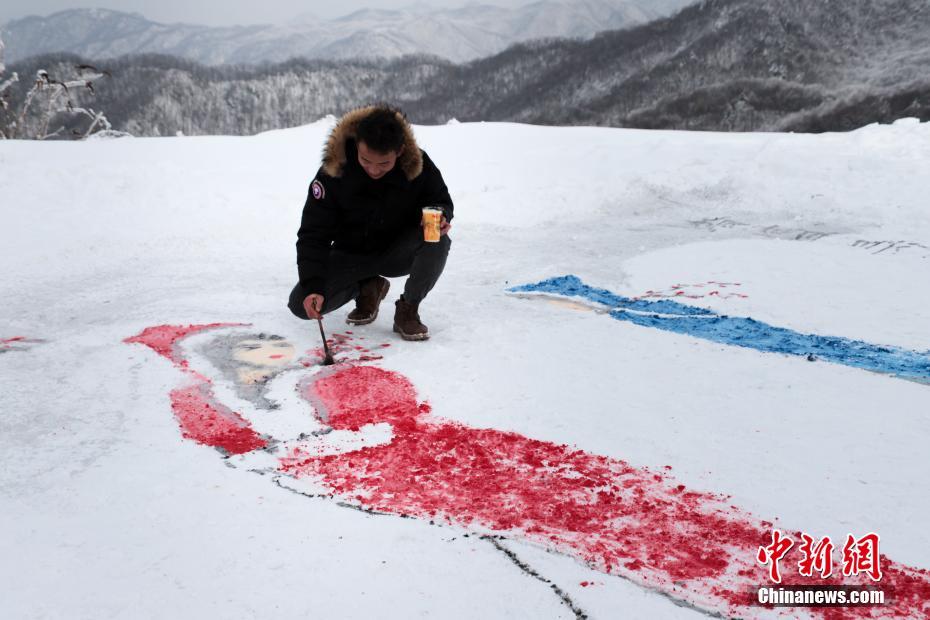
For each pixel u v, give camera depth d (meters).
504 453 2.57
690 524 2.13
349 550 1.98
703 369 3.37
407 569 1.90
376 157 3.05
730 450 2.58
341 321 4.09
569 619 1.72
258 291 4.71
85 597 1.77
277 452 2.58
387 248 3.70
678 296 4.57
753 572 1.91
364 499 2.26
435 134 12.88
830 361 3.46
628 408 2.95
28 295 4.62
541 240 6.33
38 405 2.95
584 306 4.43
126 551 1.97
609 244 6.10
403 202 3.50
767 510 2.20
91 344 3.68
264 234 6.38
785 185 7.82
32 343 3.71
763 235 6.21
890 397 3.03
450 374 3.30
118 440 2.66
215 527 2.09
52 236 6.02
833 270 5.03
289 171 8.87
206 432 2.73
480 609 1.75
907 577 1.88
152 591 1.80
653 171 8.65
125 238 6.10
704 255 5.55
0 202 6.77
